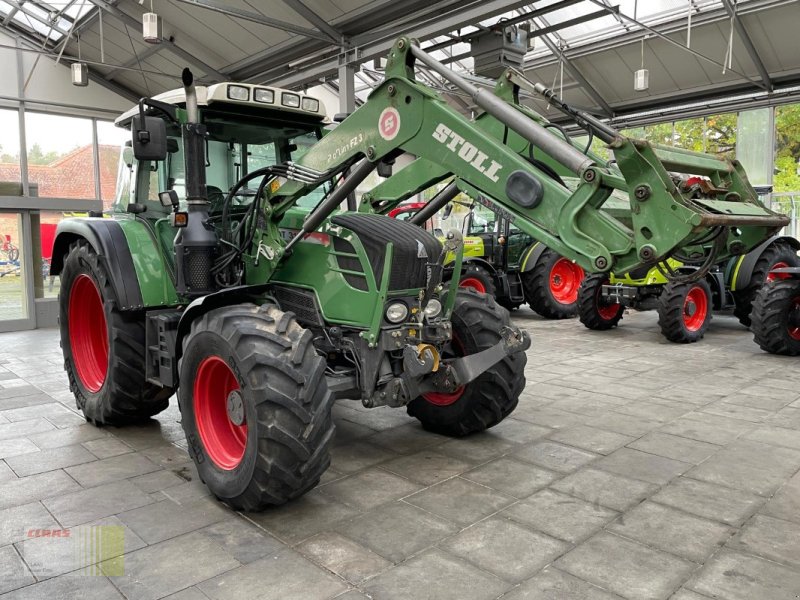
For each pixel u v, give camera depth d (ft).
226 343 9.14
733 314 30.66
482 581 7.41
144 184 13.15
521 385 12.32
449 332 10.68
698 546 8.25
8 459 11.66
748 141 41.52
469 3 27.86
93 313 14.75
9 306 29.94
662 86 41.88
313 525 8.90
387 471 10.94
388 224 10.70
